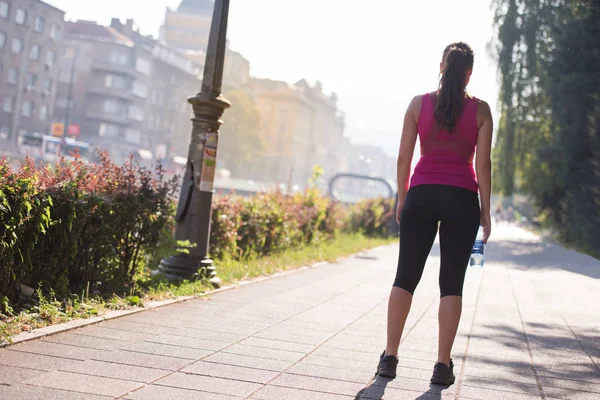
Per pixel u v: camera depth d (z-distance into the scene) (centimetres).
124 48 12550
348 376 542
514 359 668
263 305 891
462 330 823
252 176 13975
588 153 3531
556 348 750
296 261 1572
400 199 538
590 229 3422
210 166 1015
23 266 691
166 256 960
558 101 3531
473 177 523
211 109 1009
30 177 703
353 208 3123
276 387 494
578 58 3419
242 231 1459
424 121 523
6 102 9581
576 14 3472
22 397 418
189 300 879
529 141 4134
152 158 13262
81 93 12462
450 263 519
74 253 763
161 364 534
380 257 2012
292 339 679
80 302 732
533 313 1036
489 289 1336
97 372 493
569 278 1697
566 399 525
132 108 12775
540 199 4375
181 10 19325
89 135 12431
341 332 740
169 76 13925
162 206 913
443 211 513
